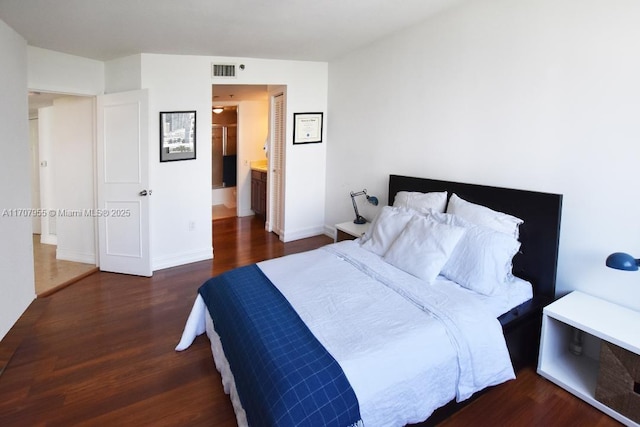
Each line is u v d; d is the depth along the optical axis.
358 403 1.62
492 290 2.43
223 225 6.24
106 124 3.95
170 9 2.71
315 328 1.97
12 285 2.84
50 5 2.47
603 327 2.09
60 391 2.25
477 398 2.21
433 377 1.89
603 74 2.33
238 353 1.92
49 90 3.60
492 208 2.93
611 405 2.06
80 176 4.28
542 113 2.66
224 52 4.12
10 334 2.84
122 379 2.37
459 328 2.03
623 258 2.06
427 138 3.60
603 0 2.29
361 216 4.70
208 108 4.32
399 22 3.46
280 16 3.05
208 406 2.16
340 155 5.02
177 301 3.46
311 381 1.59
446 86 3.35
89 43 3.38
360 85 4.46
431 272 2.54
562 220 2.61
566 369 2.39
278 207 5.57
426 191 3.50
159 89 3.99
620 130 2.29
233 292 2.40
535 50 2.66
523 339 2.42
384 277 2.59
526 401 2.20
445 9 3.21
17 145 2.93
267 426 1.51
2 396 2.20
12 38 2.85
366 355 1.75
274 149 5.54
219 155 8.03
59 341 2.77
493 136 2.99
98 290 3.67
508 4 2.79
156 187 4.13
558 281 2.68
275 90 5.24
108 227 4.08
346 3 2.86
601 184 2.40
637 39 2.18
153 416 2.07
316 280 2.57
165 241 4.28
